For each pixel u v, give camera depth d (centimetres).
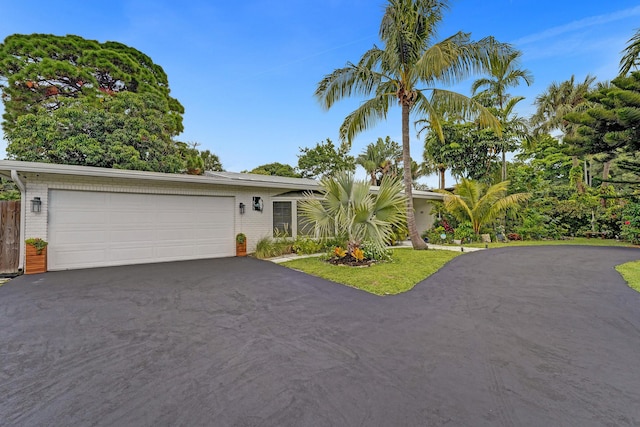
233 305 448
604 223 1455
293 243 1005
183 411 205
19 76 1381
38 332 345
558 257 863
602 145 870
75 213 756
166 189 873
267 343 314
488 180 1762
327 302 463
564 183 2395
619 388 227
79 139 1216
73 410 206
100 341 321
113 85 1641
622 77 785
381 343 312
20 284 577
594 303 439
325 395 222
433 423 190
